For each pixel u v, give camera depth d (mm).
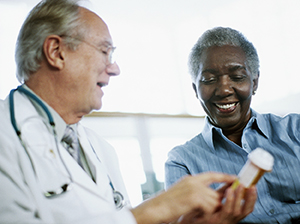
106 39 1045
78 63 990
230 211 821
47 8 1018
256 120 1371
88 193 902
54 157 898
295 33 6199
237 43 1305
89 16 1040
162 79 6227
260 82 6551
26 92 985
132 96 5898
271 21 6273
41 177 855
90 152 1088
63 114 1034
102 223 767
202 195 822
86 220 770
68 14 1004
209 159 1382
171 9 6141
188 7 6195
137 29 6105
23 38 1011
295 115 1413
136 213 830
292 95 6305
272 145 1342
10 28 4750
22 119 910
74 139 1062
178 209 824
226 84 1277
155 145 5715
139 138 5602
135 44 6098
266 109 6531
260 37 6363
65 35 985
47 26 990
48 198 843
